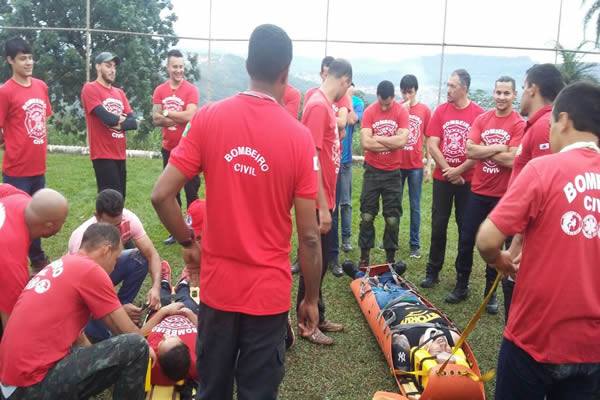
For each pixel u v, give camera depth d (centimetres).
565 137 239
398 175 586
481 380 313
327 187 402
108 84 612
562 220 222
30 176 555
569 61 1235
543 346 231
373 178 585
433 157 553
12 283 310
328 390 376
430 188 1059
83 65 1580
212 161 231
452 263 646
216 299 237
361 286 496
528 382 240
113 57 605
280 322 242
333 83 397
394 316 415
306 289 257
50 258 593
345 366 408
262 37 231
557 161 228
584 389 233
